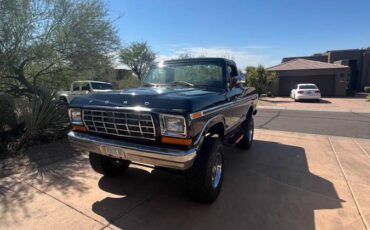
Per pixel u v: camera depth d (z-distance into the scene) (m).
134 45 30.03
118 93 3.46
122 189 3.93
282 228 3.03
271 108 16.03
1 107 6.27
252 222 3.13
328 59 34.56
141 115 3.03
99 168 4.16
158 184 4.11
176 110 2.89
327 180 4.40
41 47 8.77
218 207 3.46
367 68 31.19
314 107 16.69
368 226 3.07
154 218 3.18
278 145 6.72
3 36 7.99
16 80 9.14
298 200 3.69
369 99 21.20
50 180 4.19
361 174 4.68
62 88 10.87
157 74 5.02
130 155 3.10
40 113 6.12
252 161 5.38
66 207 3.37
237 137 5.09
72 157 5.28
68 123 6.85
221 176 3.76
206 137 3.56
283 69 27.77
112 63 11.50
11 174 4.38
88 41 9.73
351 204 3.58
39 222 3.03
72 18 9.41
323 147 6.54
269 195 3.83
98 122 3.38
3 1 7.75
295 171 4.82
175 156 2.85
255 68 25.62
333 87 26.42
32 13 8.63
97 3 9.99
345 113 13.47
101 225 3.00
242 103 5.27
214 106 3.55
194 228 3.00
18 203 3.44
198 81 4.59
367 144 6.86
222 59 4.56
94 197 3.66
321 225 3.09
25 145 5.83
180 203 3.54
